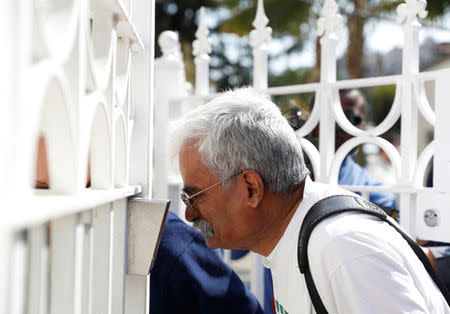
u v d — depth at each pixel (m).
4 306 0.54
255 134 1.51
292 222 1.52
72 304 0.86
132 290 1.62
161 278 1.87
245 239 1.59
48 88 0.71
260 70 2.80
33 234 0.79
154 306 1.89
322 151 2.55
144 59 1.59
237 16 12.79
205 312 1.86
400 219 2.33
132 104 1.58
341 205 1.45
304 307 1.49
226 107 1.57
